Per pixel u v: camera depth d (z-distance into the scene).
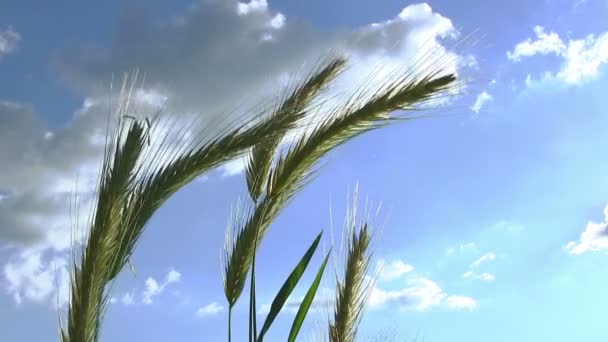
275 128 2.54
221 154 2.32
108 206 2.09
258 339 3.22
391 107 2.88
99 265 2.07
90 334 2.05
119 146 2.14
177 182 2.23
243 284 3.44
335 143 3.16
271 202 3.46
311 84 3.40
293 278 3.31
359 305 3.52
